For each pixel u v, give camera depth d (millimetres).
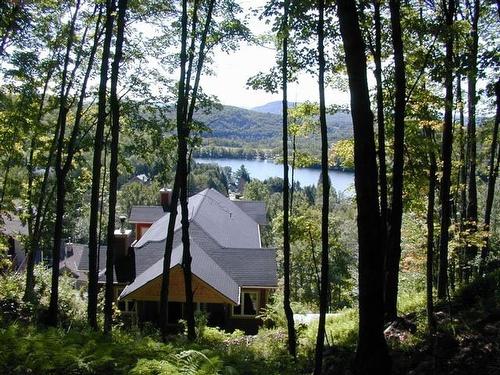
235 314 23797
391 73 12562
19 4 13836
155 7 13219
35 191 21062
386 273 12500
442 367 9266
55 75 17047
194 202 34062
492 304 11375
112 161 12734
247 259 25344
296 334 14266
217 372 5586
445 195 13188
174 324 22828
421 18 11969
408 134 12773
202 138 12578
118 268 25688
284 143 11922
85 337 7117
